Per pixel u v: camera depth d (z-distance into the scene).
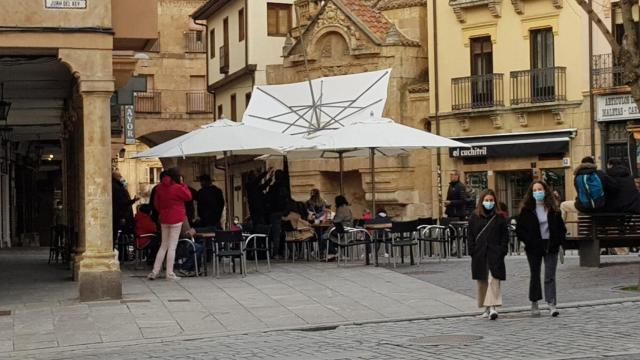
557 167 42.78
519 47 44.03
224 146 25.86
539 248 16.64
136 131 66.88
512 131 44.09
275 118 30.62
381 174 47.50
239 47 58.91
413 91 47.12
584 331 14.83
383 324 16.81
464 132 45.50
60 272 27.03
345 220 27.64
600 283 20.91
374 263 25.88
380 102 29.97
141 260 27.86
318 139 26.88
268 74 54.03
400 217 47.41
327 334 15.80
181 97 67.69
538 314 16.81
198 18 65.31
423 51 48.12
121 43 21.31
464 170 45.66
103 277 19.45
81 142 23.73
